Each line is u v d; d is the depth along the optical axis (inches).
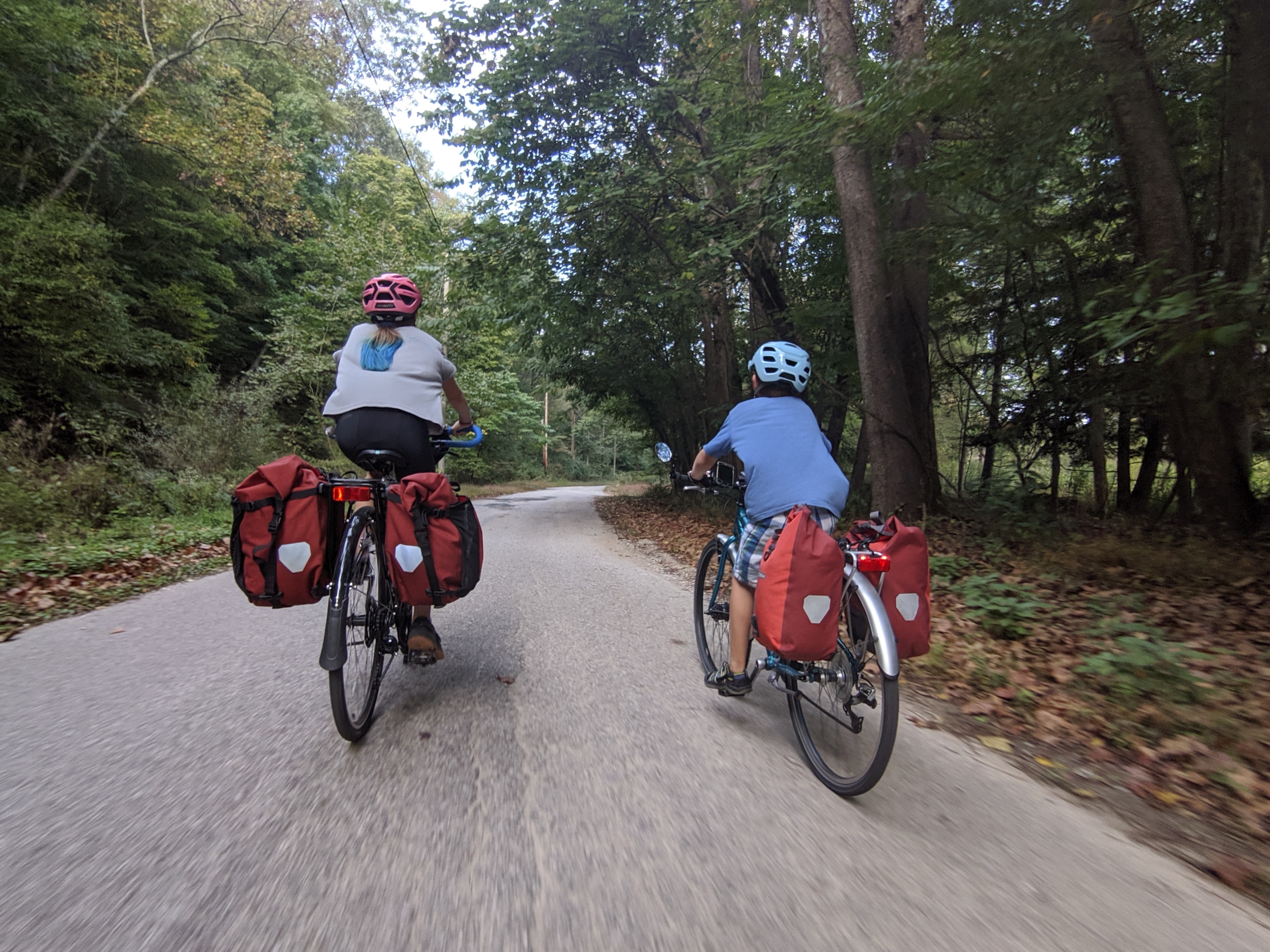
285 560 108.4
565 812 96.9
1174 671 155.7
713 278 492.4
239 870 80.7
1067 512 458.3
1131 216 330.0
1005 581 252.1
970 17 256.2
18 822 89.6
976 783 115.5
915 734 136.6
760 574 111.0
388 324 131.0
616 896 78.6
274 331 808.9
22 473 357.7
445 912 74.6
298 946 68.6
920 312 363.6
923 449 371.6
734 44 519.5
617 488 1576.0
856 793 103.7
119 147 570.3
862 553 110.3
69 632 186.4
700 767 113.3
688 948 70.5
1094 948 74.0
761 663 126.1
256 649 170.2
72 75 525.7
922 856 90.7
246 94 634.8
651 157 528.1
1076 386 434.6
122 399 546.9
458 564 118.6
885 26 429.4
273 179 625.3
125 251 597.6
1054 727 142.0
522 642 182.5
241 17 576.4
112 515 390.0
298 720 125.4
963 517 391.5
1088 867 90.9
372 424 122.2
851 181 338.6
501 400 1036.5
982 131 297.9
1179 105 303.3
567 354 677.3
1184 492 358.0
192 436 502.9
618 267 571.5
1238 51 258.2
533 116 513.0
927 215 333.4
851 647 112.3
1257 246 255.8
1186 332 190.5
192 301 603.8
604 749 118.5
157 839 86.5
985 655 180.5
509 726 126.0
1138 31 254.1
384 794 99.9
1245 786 115.2
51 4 493.0
